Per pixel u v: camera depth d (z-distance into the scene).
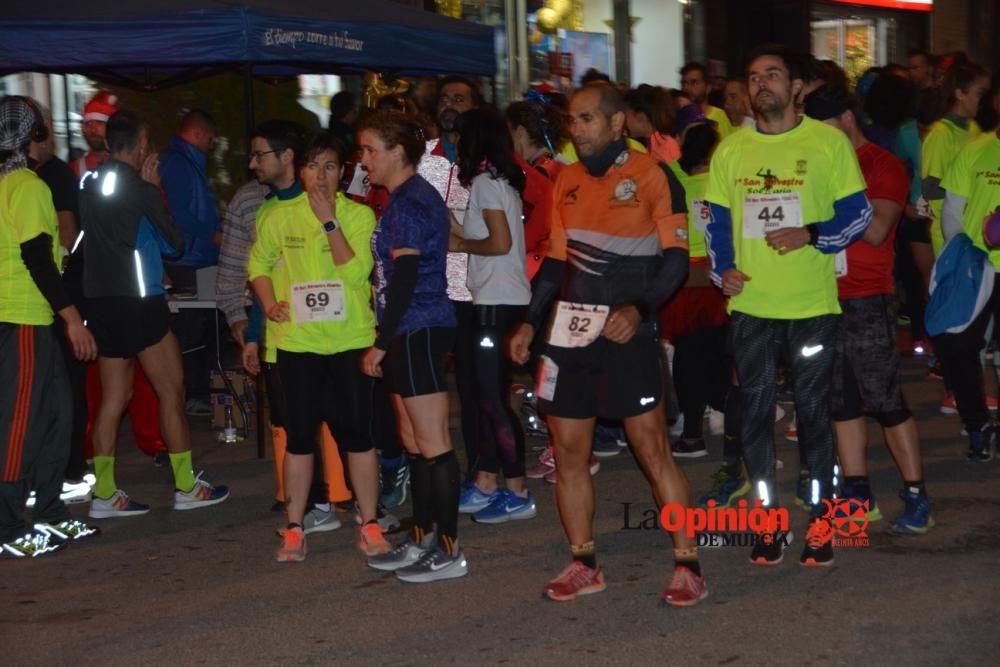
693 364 7.61
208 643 4.96
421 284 5.39
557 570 5.72
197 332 8.91
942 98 8.76
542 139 6.94
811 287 5.30
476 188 6.23
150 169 6.75
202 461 8.07
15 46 7.48
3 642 5.04
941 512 6.40
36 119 6.12
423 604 5.32
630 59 14.69
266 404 8.70
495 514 6.52
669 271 4.88
